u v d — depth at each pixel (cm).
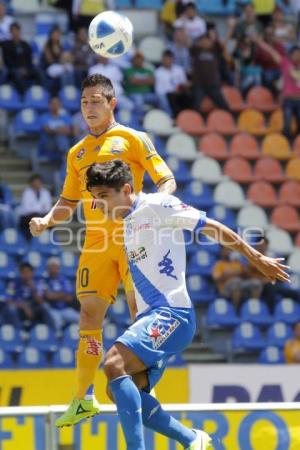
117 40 2450
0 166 5544
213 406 2427
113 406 2412
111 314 4775
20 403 4219
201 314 5038
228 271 5053
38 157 5494
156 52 6372
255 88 6203
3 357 4484
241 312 4950
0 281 4831
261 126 6062
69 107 5722
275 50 6256
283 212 5647
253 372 4400
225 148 5844
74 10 6131
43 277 4900
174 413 2411
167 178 2306
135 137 2323
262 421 2436
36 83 5794
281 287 5112
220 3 6831
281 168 5850
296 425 2439
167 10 6481
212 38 6131
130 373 2031
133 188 2136
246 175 5759
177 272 2084
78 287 2323
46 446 2347
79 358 2286
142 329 2036
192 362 4847
